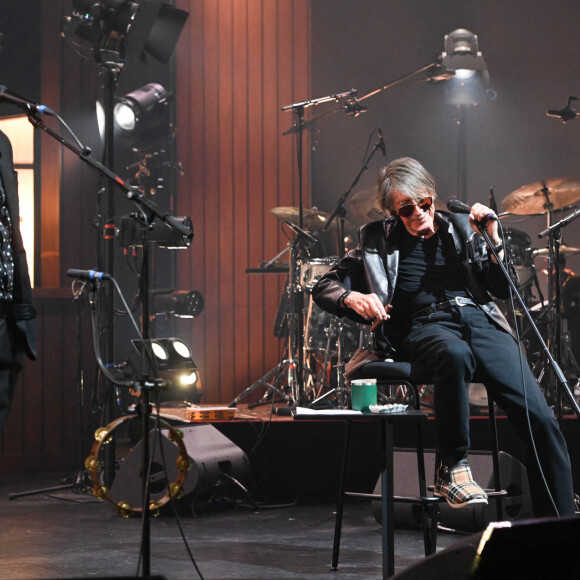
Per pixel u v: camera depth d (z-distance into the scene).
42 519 5.33
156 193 8.48
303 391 7.28
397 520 4.91
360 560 4.15
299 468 6.33
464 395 3.49
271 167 9.60
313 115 9.85
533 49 10.45
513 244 7.38
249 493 5.84
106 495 2.87
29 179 8.62
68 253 8.54
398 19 10.47
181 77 9.41
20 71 8.65
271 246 9.54
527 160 10.46
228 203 9.49
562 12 10.38
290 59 9.70
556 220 10.01
